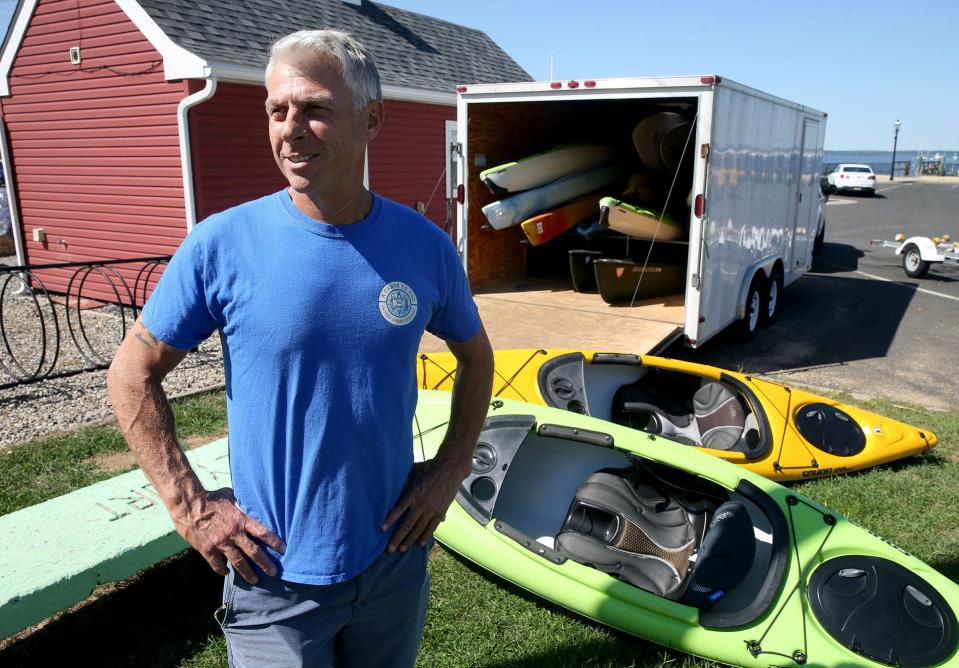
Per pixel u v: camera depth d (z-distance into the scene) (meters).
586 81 6.84
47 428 5.47
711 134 6.40
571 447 4.30
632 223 7.82
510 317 7.32
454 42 15.61
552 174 8.48
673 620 3.03
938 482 4.80
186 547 3.29
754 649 2.84
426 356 5.37
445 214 13.50
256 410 1.63
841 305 10.91
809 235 11.40
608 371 5.51
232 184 9.52
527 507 4.14
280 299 1.58
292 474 1.65
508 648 3.17
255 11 10.69
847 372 7.57
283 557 1.67
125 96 9.45
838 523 3.40
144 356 1.61
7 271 6.41
